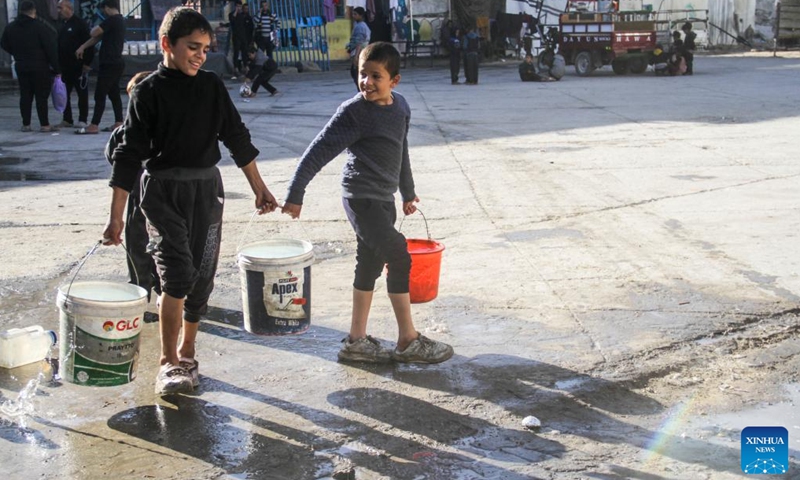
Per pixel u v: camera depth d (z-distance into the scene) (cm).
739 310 534
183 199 404
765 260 634
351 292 580
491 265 633
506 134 1282
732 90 1894
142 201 405
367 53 426
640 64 2428
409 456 364
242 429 388
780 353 473
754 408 410
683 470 353
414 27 3025
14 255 669
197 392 427
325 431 386
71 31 1389
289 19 2802
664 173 966
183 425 391
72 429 387
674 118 1426
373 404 413
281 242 492
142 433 383
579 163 1038
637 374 445
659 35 2388
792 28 3788
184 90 393
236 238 717
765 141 1165
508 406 411
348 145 434
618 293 568
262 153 1143
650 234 714
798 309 536
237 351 480
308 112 1617
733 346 482
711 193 859
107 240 395
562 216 782
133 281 515
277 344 490
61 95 1368
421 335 466
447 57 3084
